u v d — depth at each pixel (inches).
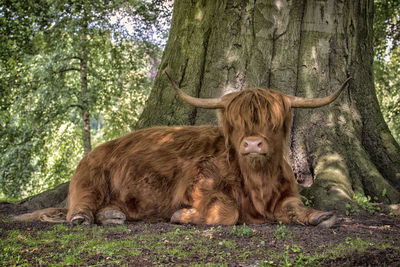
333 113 288.8
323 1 304.2
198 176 197.0
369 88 312.8
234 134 193.0
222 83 300.2
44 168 660.1
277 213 196.7
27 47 431.2
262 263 123.7
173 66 321.7
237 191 197.5
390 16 558.9
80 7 506.0
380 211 232.4
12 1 394.3
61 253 138.5
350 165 274.8
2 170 570.6
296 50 303.0
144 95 728.3
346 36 307.3
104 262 128.1
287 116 195.5
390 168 289.1
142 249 142.8
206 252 138.6
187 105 302.0
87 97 640.4
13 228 182.4
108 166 213.0
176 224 190.2
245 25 305.9
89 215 196.4
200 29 322.3
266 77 299.3
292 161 281.7
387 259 124.0
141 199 207.0
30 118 614.5
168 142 213.5
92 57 675.4
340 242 152.7
